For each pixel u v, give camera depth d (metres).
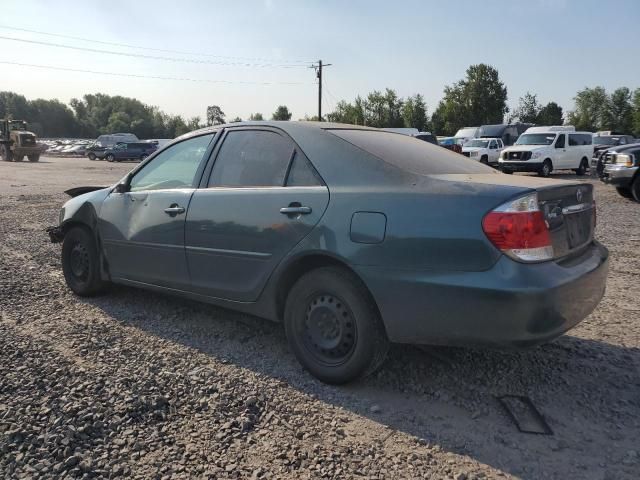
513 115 73.31
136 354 3.91
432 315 3.01
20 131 39.72
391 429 2.97
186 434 2.89
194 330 4.42
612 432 2.96
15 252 7.34
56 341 4.12
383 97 71.31
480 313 2.87
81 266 5.21
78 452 2.71
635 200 13.45
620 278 6.07
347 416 3.10
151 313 4.82
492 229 2.86
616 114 88.62
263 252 3.67
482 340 2.93
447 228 2.96
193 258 4.14
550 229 3.01
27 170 29.11
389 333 3.18
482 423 3.04
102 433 2.88
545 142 24.36
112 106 145.50
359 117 71.56
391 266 3.09
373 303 3.27
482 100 66.44
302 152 3.67
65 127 139.38
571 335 4.33
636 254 7.28
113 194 4.90
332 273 3.36
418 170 3.35
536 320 2.83
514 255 2.85
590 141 25.61
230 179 4.04
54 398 3.22
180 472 2.58
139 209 4.57
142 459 2.67
